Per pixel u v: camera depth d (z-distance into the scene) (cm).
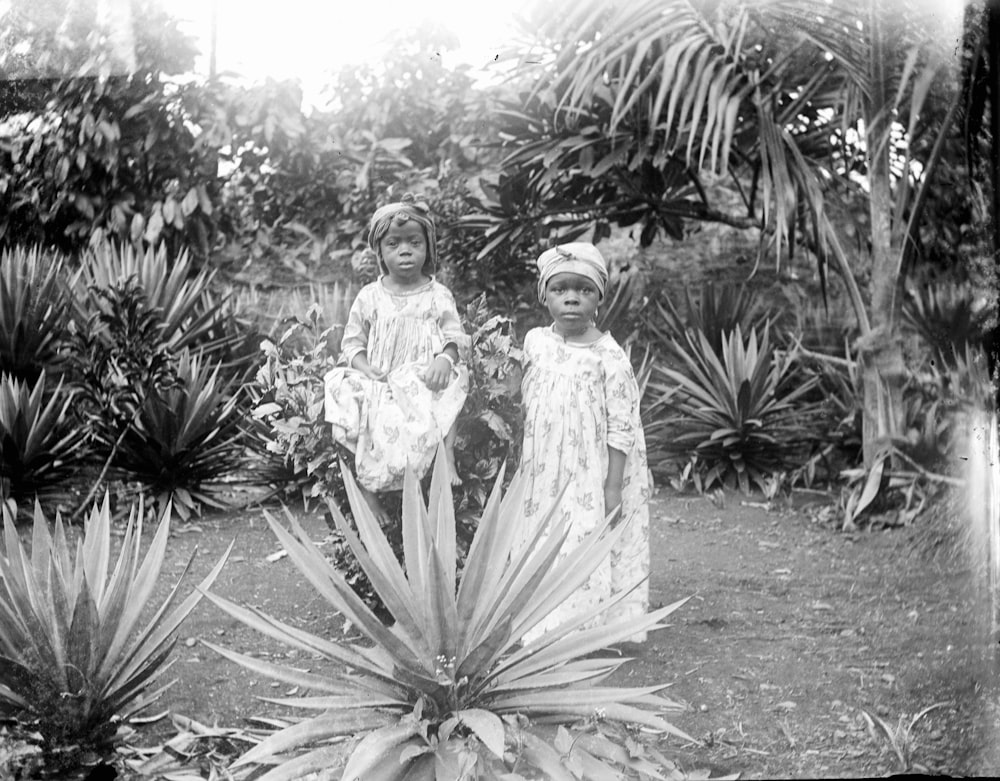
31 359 392
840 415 405
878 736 292
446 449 306
